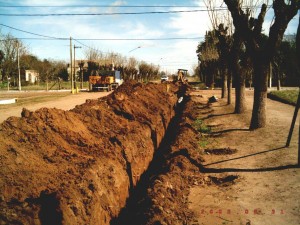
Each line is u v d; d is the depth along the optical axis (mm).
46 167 6109
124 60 76312
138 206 5766
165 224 4965
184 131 11398
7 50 52469
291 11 10828
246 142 10656
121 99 14141
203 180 7332
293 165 7922
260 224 5168
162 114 15172
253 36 11906
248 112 17391
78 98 31781
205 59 45250
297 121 14086
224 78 26734
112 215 6180
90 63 60906
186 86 43656
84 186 5727
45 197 5012
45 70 65500
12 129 6664
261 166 8039
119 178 7238
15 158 5883
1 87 57031
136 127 11031
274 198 6109
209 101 24281
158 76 118562
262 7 12508
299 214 5422
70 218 4762
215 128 13438
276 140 10609
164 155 9258
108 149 8234
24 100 29453
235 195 6379
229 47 20016
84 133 8547
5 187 5102
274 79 48500
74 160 6820
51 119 7859
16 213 4504
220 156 9172
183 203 6094
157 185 6301
